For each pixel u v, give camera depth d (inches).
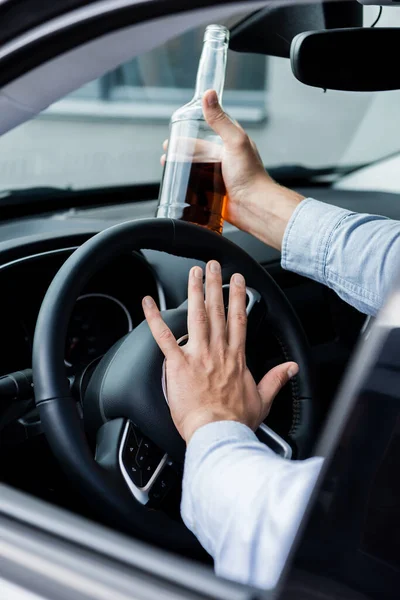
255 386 37.5
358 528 23.3
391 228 44.2
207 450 32.5
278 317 45.8
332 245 45.4
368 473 23.6
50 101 32.9
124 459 36.0
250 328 44.7
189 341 37.5
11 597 25.7
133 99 300.4
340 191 89.7
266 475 29.7
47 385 35.4
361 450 23.6
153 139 248.8
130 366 37.3
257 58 281.3
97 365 39.8
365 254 44.0
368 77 50.4
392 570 23.4
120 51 30.7
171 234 43.1
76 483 34.9
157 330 37.2
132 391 36.7
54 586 25.2
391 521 23.6
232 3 28.1
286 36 58.2
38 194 70.1
